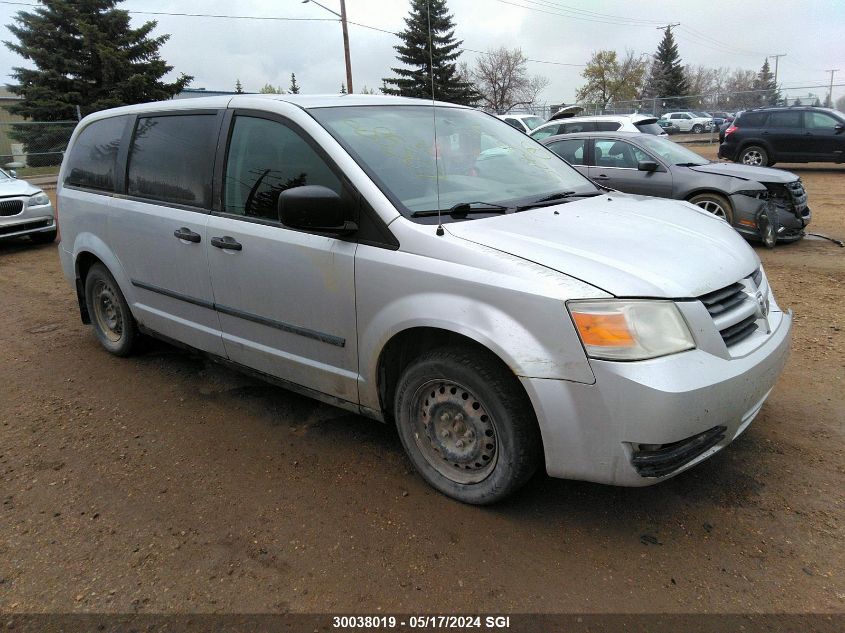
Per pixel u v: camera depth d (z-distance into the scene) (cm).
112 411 396
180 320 401
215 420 380
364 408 314
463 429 278
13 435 368
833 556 245
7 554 264
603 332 230
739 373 243
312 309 313
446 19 3228
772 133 1619
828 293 591
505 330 245
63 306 647
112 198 434
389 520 278
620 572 242
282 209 277
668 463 235
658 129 1195
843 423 344
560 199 340
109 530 278
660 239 280
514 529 269
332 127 314
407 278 271
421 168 316
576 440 239
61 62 3206
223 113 358
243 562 255
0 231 941
